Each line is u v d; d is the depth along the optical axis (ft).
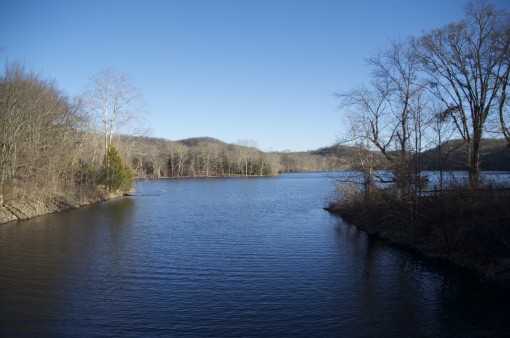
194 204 137.80
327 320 34.63
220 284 44.37
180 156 418.92
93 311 35.91
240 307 37.35
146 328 32.32
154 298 39.47
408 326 33.71
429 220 63.41
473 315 36.17
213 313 35.76
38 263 52.65
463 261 52.19
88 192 143.13
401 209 72.79
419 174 65.62
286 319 34.71
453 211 56.65
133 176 191.01
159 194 188.44
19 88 107.55
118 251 60.18
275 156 515.50
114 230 79.66
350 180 96.17
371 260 55.77
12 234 74.18
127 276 47.01
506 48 71.61
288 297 40.29
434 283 45.34
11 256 56.59
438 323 34.35
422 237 63.77
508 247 49.49
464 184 60.23
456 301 39.60
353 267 52.06
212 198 164.96
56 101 127.85
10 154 100.99
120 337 30.60
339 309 37.24
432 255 57.88
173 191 211.00
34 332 31.37
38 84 121.08
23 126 106.42
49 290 41.68
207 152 441.27
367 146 86.63
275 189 228.43
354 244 66.90
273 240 69.97
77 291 41.45
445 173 71.15
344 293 41.75
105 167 165.17
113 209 119.55
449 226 56.59
